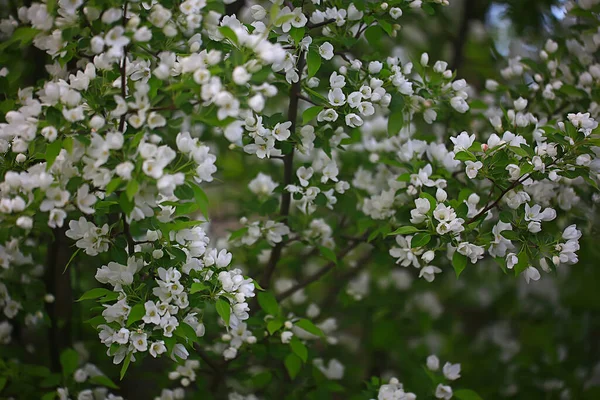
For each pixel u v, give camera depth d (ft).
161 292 7.20
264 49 6.62
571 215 10.13
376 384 9.78
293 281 12.85
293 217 10.30
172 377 9.86
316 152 12.16
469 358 14.16
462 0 14.80
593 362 13.85
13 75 9.37
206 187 13.88
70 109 6.77
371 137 11.96
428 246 8.18
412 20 13.67
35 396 9.53
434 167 9.82
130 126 7.45
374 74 8.80
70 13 6.55
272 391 11.30
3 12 10.34
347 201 11.00
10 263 9.71
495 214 10.12
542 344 13.89
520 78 11.21
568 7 11.01
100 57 7.09
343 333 14.65
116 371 11.43
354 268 12.86
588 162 7.55
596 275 14.19
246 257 11.93
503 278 14.97
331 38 8.70
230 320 7.52
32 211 6.74
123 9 6.93
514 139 8.10
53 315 10.52
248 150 8.27
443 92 9.50
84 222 7.29
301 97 8.76
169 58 6.84
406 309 13.52
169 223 7.45
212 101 6.31
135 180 6.12
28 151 7.79
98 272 7.43
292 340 9.16
